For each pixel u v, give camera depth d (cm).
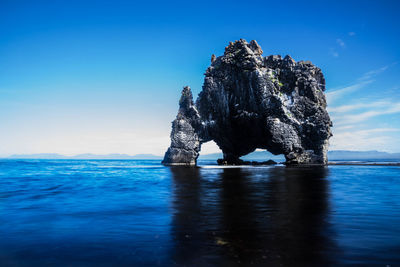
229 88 6253
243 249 682
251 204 1339
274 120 5597
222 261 603
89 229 891
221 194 1694
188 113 6869
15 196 1712
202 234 821
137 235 816
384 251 665
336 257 625
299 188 1961
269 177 2888
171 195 1680
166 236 804
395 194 1672
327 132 5603
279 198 1523
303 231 848
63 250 688
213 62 6981
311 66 6059
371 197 1556
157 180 2766
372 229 869
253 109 5878
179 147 6750
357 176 2994
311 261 601
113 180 2889
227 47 6481
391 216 1059
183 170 4434
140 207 1285
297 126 5638
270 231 850
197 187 2078
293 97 5828
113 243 741
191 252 662
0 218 1070
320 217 1047
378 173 3459
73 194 1792
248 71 5881
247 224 944
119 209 1241
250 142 6600
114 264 592
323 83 6147
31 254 661
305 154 5684
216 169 4559
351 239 761
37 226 938
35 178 3284
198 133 6756
